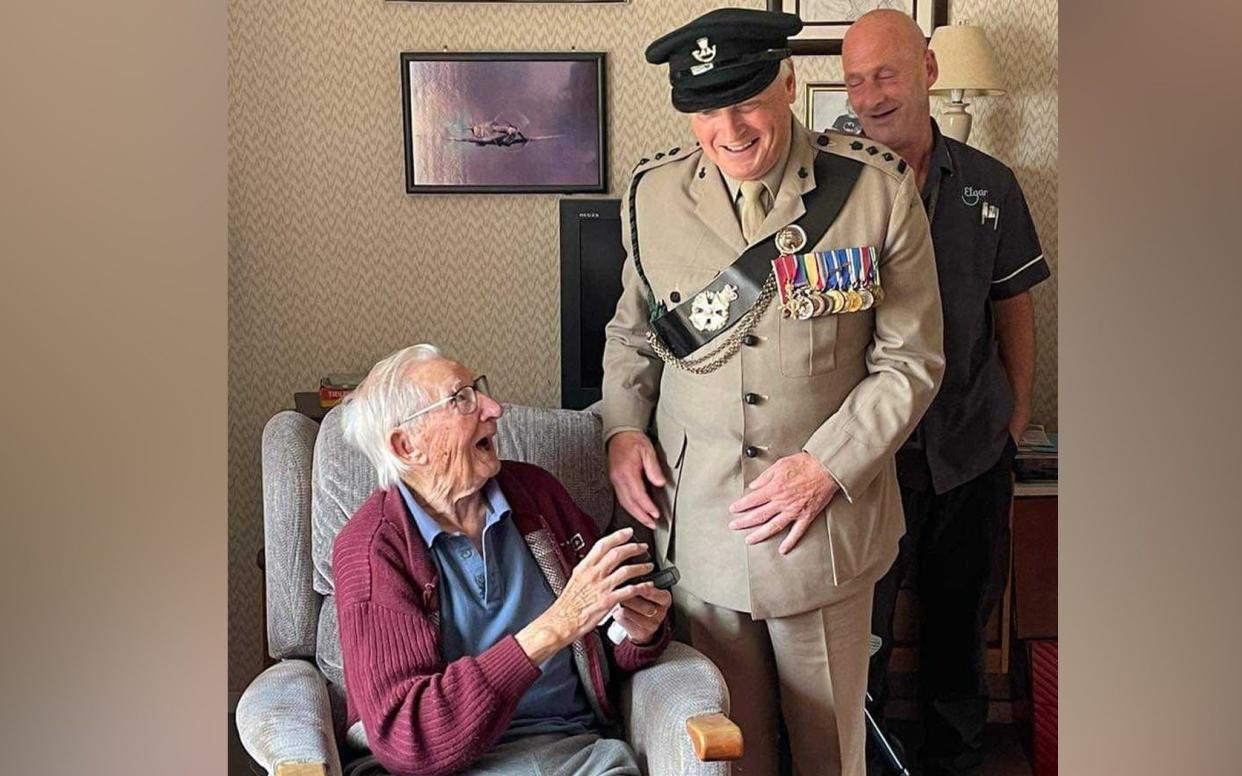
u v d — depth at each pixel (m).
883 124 2.65
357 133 3.24
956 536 2.84
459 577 1.97
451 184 3.25
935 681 2.92
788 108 2.00
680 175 2.11
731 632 2.10
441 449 1.94
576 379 3.15
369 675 1.85
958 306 2.72
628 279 2.19
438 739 1.80
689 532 2.11
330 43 3.21
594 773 1.87
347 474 2.15
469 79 3.23
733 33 1.92
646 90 3.28
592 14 3.26
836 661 2.09
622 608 1.95
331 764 1.77
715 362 2.05
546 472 2.13
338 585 1.93
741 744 1.74
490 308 3.30
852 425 2.01
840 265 2.01
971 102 3.33
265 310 3.26
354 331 3.28
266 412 3.28
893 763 2.80
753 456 2.04
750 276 2.03
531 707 1.99
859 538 2.06
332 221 3.25
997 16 3.30
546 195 3.28
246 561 3.28
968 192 2.75
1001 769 3.01
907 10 3.29
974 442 2.77
